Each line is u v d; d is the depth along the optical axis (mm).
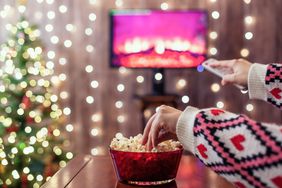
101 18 4188
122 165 1095
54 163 3449
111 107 4270
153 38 3666
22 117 3375
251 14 4160
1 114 3389
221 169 844
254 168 794
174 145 1108
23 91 3402
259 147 790
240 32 4180
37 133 3357
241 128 821
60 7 4156
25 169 3266
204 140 857
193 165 1336
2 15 4082
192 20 3646
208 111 890
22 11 3986
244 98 4238
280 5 4145
